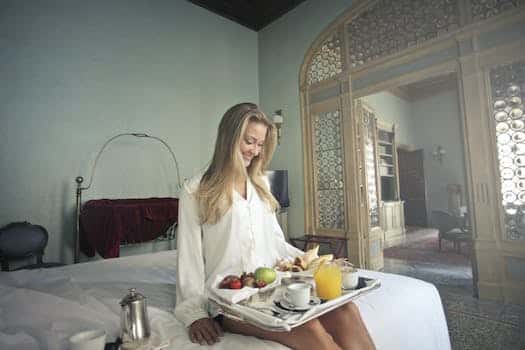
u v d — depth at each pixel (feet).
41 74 9.01
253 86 14.90
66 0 9.59
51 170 9.01
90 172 9.69
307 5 13.08
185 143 12.07
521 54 7.83
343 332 2.82
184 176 11.93
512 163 8.16
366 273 4.74
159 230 8.81
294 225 13.47
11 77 8.55
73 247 9.23
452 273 11.09
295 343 2.54
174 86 11.95
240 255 3.44
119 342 2.53
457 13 8.98
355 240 11.37
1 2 8.50
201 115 12.67
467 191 8.68
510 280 8.02
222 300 2.72
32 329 2.77
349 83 11.59
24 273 4.89
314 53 12.84
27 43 8.84
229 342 2.62
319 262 3.65
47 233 8.41
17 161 8.51
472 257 8.59
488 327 6.57
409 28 10.17
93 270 5.17
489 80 8.41
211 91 13.15
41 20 9.11
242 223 3.49
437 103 23.85
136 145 10.76
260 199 3.87
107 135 10.12
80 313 3.08
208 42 13.28
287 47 13.89
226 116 3.56
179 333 2.79
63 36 9.47
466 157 8.69
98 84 10.05
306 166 13.03
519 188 8.05
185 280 3.18
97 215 8.27
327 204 12.55
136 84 10.92
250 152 3.63
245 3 13.12
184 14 12.56
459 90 8.86
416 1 10.00
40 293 3.54
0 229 7.84
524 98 8.00
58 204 9.06
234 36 14.34
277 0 13.04
